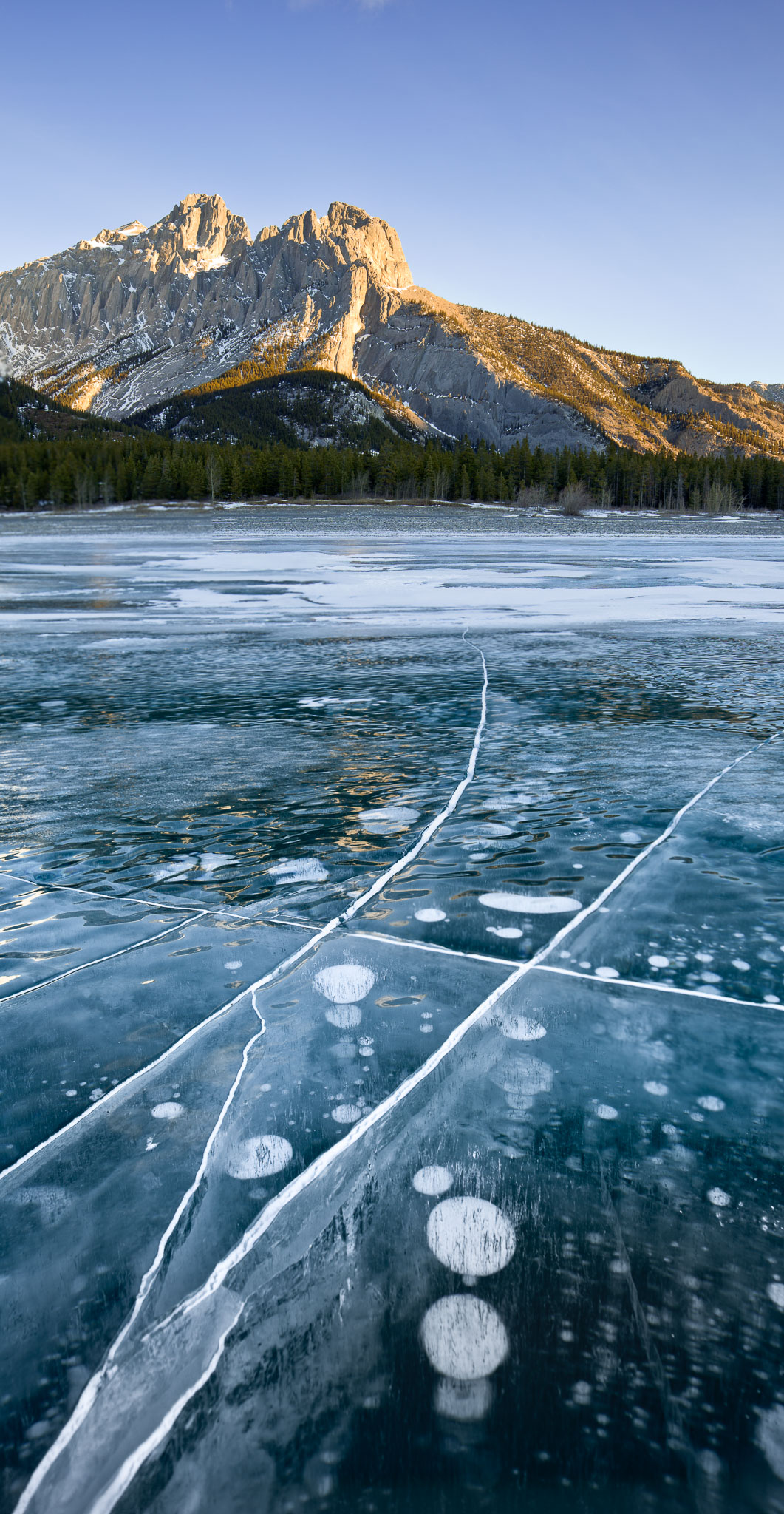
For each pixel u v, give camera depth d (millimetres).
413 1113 1047
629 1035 1228
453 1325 746
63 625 7508
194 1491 617
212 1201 897
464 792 2553
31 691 4406
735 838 2111
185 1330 749
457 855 2006
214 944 1555
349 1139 996
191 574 13992
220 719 3701
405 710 3859
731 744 3158
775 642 6125
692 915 1652
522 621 7559
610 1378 704
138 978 1418
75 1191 915
